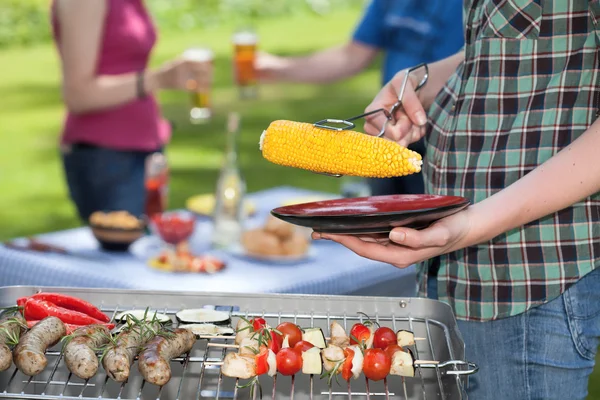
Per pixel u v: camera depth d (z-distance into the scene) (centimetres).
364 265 320
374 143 186
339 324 208
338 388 203
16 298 214
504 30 208
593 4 198
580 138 195
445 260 223
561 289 211
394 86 235
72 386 202
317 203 199
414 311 211
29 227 732
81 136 408
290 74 445
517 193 192
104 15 395
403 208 191
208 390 202
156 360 180
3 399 171
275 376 187
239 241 341
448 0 403
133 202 416
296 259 322
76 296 215
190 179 829
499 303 216
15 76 1270
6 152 948
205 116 424
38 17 1516
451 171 220
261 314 213
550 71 207
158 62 1302
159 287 293
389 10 427
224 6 1694
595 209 210
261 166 890
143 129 415
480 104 214
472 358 223
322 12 1753
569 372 218
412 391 203
